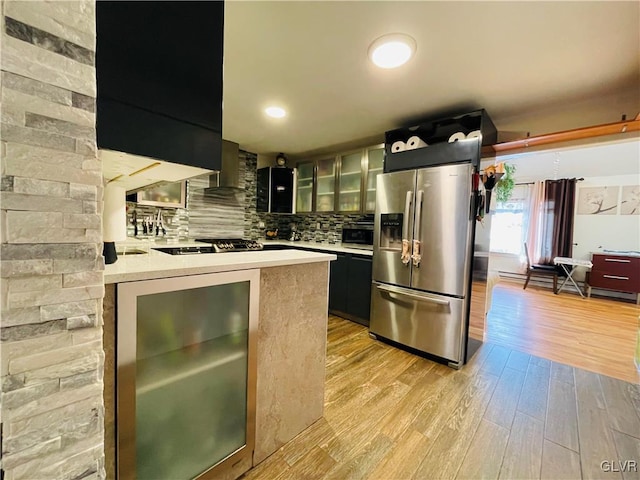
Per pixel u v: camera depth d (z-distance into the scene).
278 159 4.03
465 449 1.38
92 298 0.53
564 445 1.41
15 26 0.42
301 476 1.22
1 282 0.44
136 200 2.91
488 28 1.38
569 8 1.24
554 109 2.26
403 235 2.46
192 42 0.83
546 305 4.21
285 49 1.58
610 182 5.07
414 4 1.24
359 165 3.38
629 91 1.97
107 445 0.86
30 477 0.48
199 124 0.86
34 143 0.45
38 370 0.48
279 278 1.32
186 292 1.04
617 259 4.55
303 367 1.47
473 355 2.42
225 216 3.80
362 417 1.60
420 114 2.46
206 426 1.13
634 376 2.10
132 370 0.89
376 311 2.70
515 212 6.11
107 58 0.69
